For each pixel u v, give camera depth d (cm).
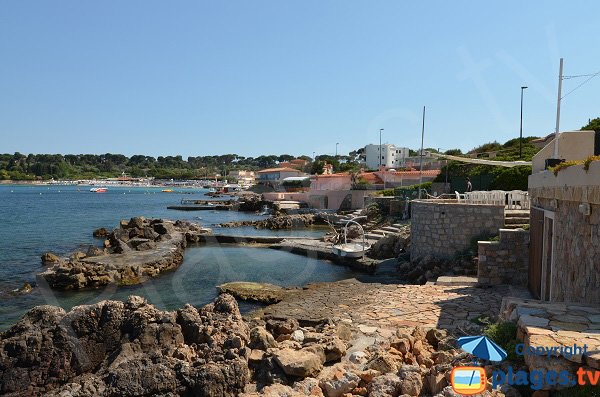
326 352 977
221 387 875
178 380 884
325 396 808
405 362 914
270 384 880
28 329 1079
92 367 1077
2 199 10906
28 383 1023
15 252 3369
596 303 841
